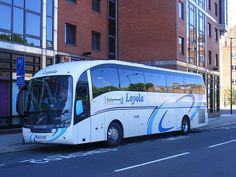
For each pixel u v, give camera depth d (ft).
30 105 54.85
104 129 57.52
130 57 125.08
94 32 104.78
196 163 41.32
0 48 71.41
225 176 34.24
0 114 72.28
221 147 55.88
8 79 73.51
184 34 127.75
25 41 77.25
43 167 39.50
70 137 51.90
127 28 125.70
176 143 62.39
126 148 56.18
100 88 57.31
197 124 86.43
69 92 53.01
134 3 125.29
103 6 107.76
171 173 35.63
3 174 35.68
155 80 71.67
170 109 75.97
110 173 35.70
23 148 56.13
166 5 121.80
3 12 72.49
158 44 122.31
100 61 58.44
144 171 36.63
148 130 68.39
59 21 87.92
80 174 35.37
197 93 87.15
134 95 64.95
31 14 79.05
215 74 162.81
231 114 175.73
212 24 162.71
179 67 122.62
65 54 89.71
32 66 79.05
